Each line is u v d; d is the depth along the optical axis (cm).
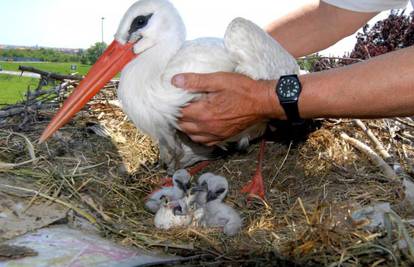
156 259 54
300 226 66
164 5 72
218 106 61
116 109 102
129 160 88
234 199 81
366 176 82
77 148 87
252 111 61
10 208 63
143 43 72
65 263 50
